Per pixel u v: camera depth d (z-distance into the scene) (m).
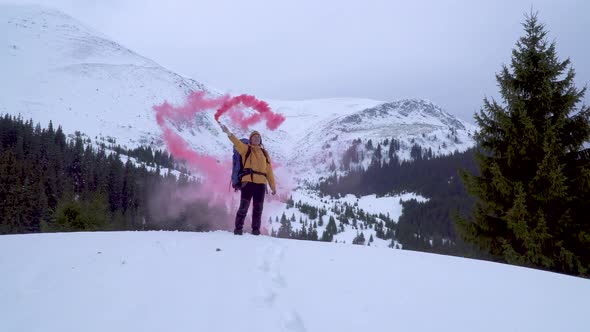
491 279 4.05
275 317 2.71
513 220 11.33
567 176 11.41
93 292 3.08
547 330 2.73
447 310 3.05
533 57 12.62
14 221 78.56
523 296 3.51
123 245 4.81
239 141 6.79
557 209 11.23
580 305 3.29
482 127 12.81
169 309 2.76
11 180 82.81
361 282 3.69
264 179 6.81
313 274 3.88
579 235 10.50
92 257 4.16
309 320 2.72
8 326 2.44
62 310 2.71
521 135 12.10
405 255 5.14
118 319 2.56
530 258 10.98
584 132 11.54
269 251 4.84
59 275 3.52
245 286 3.34
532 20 12.80
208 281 3.43
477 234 12.46
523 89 12.84
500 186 11.52
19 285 3.25
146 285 3.27
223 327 2.49
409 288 3.58
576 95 11.64
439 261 4.85
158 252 4.46
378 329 2.62
